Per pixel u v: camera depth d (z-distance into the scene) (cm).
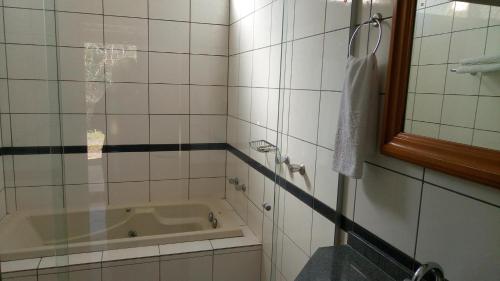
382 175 118
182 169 283
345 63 136
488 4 83
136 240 214
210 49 274
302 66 169
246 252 219
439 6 95
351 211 136
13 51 220
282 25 188
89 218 256
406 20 104
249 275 222
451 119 92
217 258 214
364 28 125
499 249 82
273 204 204
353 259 126
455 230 92
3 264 185
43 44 226
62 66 239
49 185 235
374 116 116
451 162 89
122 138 262
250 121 239
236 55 262
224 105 286
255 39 226
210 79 279
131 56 256
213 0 269
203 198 293
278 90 195
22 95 225
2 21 215
